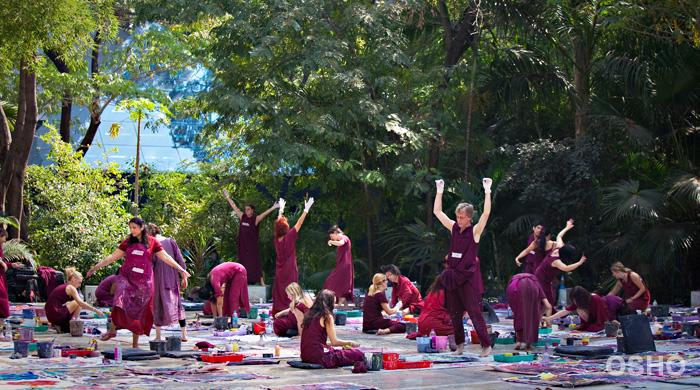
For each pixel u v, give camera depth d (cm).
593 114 2153
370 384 772
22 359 945
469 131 2325
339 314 1480
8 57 1842
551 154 2122
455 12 2527
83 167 2477
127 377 809
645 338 1016
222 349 1029
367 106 2219
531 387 750
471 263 1002
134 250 1036
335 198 2498
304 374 848
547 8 2206
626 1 2039
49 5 1669
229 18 2294
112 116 3166
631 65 2072
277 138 2198
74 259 2295
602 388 744
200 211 2511
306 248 2405
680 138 2134
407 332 1276
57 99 2422
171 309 1119
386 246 2494
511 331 1315
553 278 1392
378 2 2312
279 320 1244
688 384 760
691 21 1912
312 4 2230
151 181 2684
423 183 2253
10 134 2172
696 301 1922
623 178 2167
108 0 2208
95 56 2614
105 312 1581
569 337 1126
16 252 1981
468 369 887
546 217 2116
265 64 2262
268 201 2519
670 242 1862
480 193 2347
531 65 2277
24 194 2355
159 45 2547
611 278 1967
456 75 2359
